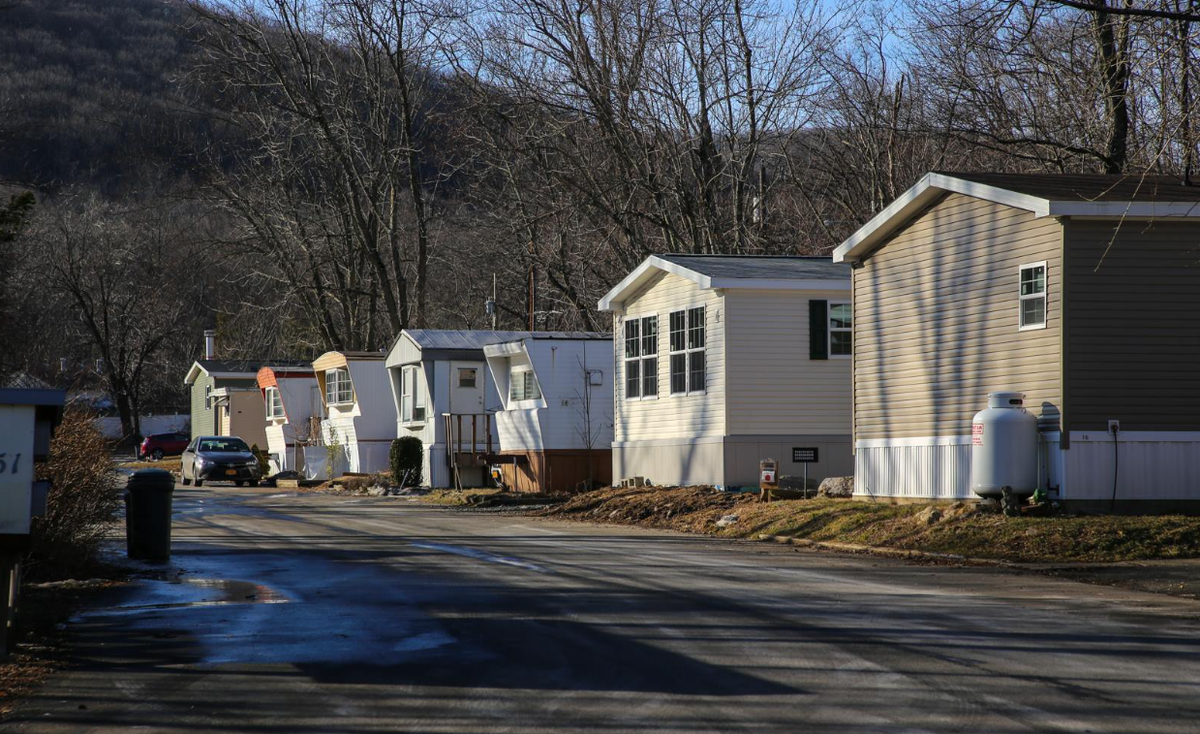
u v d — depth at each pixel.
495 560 25.95
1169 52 28.08
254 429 86.62
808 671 13.95
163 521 26.19
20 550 14.11
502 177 74.94
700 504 37.00
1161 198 28.70
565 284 71.94
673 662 14.53
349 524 37.22
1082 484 28.30
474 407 58.62
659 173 62.34
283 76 71.25
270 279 80.31
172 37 137.25
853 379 36.06
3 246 32.44
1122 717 11.72
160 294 106.06
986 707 12.13
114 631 17.09
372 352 69.44
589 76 60.56
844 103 65.62
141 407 126.00
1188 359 28.83
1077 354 28.44
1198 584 21.44
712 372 41.47
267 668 14.48
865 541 28.88
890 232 34.72
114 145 118.19
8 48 127.19
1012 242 30.09
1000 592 20.55
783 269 42.56
